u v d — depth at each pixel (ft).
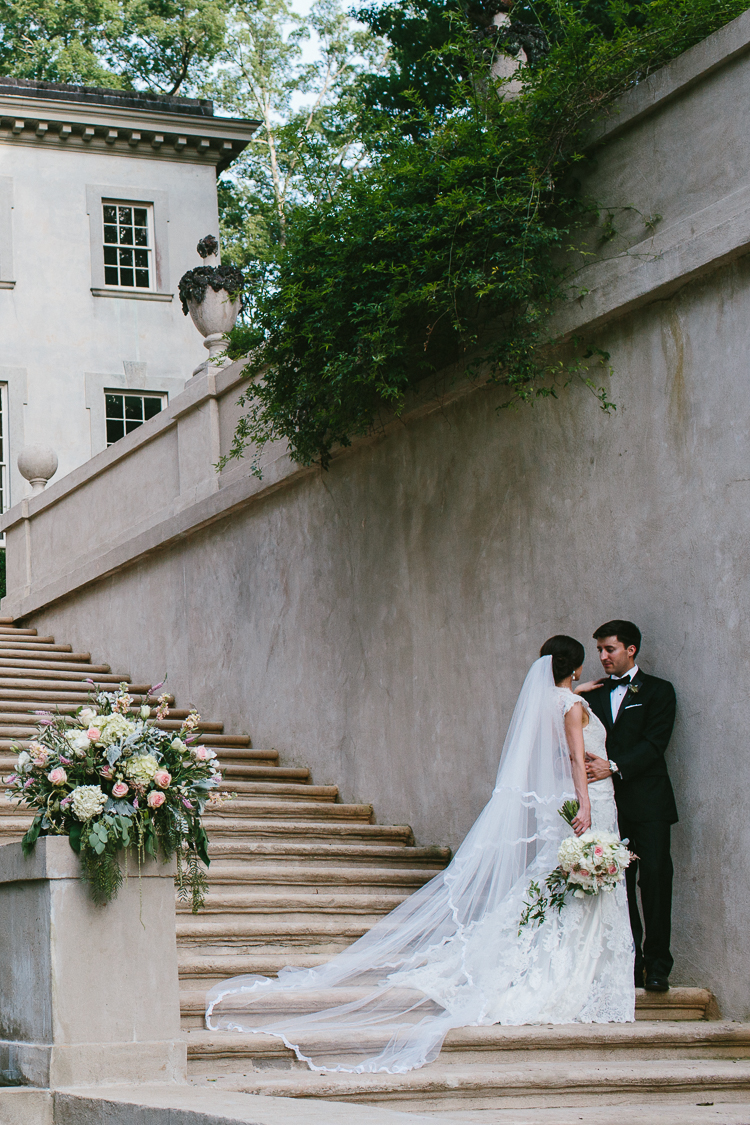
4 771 23.79
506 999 16.62
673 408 20.08
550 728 18.54
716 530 19.04
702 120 20.01
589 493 21.75
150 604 37.29
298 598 30.37
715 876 18.39
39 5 82.64
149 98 60.49
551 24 23.53
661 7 20.66
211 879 20.97
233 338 26.45
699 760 18.89
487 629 23.99
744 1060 16.19
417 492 26.37
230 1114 10.96
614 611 20.95
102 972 14.29
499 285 20.88
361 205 22.91
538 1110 13.11
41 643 41.93
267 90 87.04
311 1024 15.90
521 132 21.67
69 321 59.06
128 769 14.71
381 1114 10.89
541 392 21.81
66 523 43.11
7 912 15.30
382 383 22.75
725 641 18.67
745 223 18.53
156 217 61.52
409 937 18.08
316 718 29.30
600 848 16.92
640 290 20.39
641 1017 17.62
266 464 31.24
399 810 26.09
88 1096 13.12
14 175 59.16
